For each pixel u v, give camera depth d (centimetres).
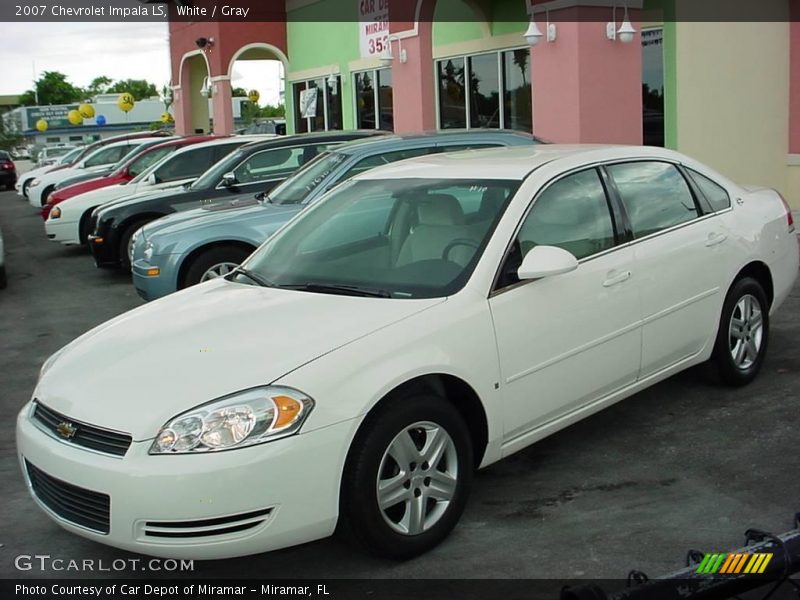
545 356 432
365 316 396
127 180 1505
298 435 345
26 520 453
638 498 436
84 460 351
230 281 495
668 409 553
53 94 11188
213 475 335
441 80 1762
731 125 1248
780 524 401
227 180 1038
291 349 372
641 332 485
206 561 400
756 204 595
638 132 1177
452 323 397
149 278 845
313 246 490
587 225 472
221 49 2292
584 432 525
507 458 495
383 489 369
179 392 355
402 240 462
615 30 1135
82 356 412
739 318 570
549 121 1175
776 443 492
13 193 3362
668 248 505
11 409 649
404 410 372
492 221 440
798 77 1216
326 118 2227
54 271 1306
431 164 522
